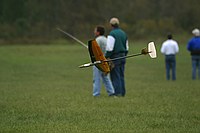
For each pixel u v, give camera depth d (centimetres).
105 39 3472
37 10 17850
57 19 17638
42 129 2089
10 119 2348
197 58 5447
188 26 18588
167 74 5356
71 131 2042
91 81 5000
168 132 2038
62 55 10144
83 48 12638
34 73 5953
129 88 4138
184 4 18988
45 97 3312
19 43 15488
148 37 17575
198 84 4612
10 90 3853
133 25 18238
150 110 2650
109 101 3050
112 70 3428
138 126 2164
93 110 2641
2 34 16312
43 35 16638
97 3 18325
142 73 6228
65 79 5216
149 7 19162
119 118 2377
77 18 17800
